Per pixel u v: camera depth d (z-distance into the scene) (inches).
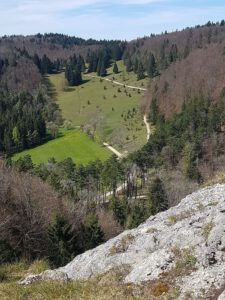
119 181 3782.0
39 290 556.4
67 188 2851.9
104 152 5027.1
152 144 4431.6
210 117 4584.2
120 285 514.6
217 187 729.6
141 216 2463.1
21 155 5152.6
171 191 2955.2
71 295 526.0
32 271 791.1
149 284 494.6
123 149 5108.3
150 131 5703.7
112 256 619.8
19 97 7180.1
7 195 1366.9
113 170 3725.4
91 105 7800.2
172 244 545.3
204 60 7003.0
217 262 487.2
